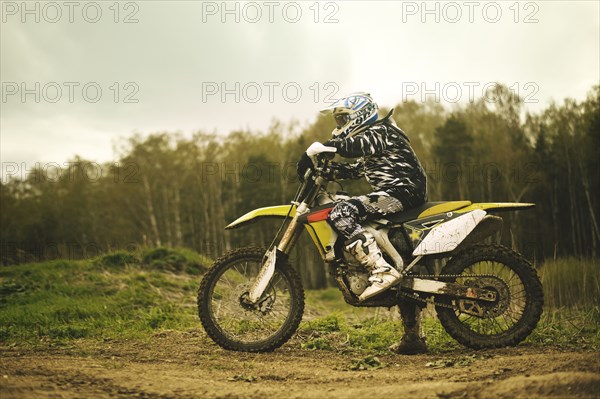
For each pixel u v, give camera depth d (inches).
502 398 133.0
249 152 1482.5
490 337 195.9
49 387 145.4
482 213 194.5
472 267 220.2
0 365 166.9
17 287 355.3
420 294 195.2
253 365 182.9
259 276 203.6
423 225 196.2
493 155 1189.7
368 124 203.3
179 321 281.9
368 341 223.9
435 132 1305.4
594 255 351.6
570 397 129.3
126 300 322.7
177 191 1503.4
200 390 148.9
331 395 143.5
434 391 139.8
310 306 386.3
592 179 1048.2
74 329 255.0
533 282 194.1
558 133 1123.3
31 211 1633.9
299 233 206.2
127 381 154.8
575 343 203.3
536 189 1098.1
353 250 193.0
